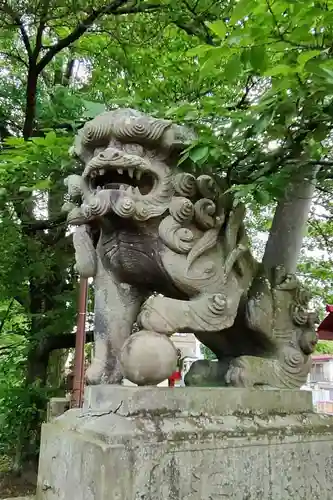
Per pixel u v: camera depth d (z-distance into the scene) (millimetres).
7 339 6621
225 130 2611
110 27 5129
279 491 2012
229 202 2498
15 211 5688
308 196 3170
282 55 2471
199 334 2549
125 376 2041
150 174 2262
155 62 4879
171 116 2740
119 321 2334
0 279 5676
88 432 1904
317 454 2174
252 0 2070
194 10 4184
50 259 5867
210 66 2303
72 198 2402
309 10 2057
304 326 2541
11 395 5711
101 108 3553
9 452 6273
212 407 2051
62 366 7508
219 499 1843
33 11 4953
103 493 1633
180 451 1806
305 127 2600
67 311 6020
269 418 2166
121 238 2260
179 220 2240
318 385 15539
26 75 6551
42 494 2148
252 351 2555
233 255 2346
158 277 2330
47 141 3604
